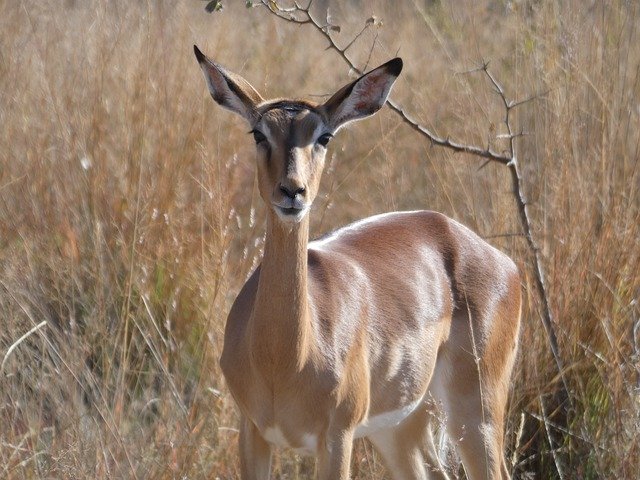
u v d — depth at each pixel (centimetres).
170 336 1084
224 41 1513
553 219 1142
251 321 795
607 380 1028
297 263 774
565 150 1159
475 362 944
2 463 911
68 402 977
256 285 844
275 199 749
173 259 1158
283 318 777
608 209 1129
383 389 888
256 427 831
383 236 940
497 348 961
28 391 1030
